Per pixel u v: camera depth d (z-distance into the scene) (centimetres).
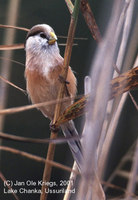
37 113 1134
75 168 570
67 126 654
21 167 1098
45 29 700
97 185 438
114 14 334
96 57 313
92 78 316
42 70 673
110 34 327
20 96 1102
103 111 313
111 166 1008
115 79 425
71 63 1131
